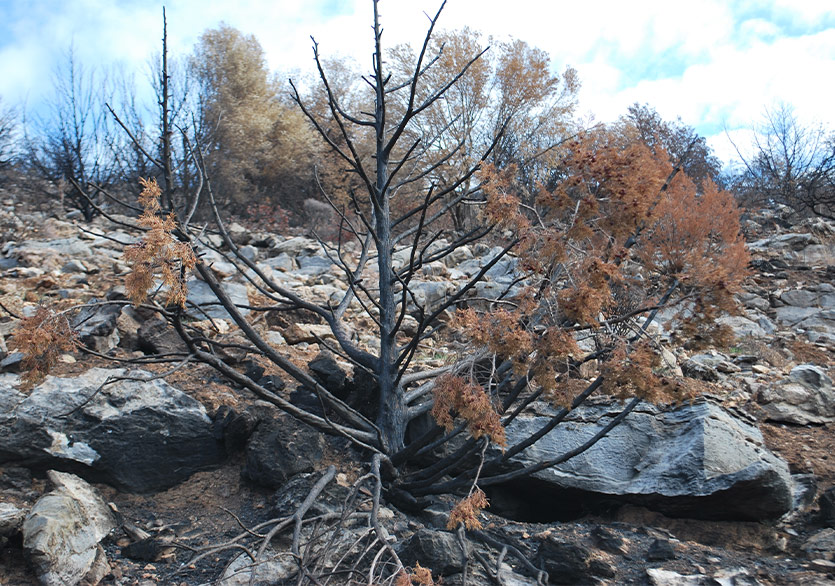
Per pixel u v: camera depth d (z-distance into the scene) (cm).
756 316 934
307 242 1299
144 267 351
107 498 484
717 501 464
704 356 722
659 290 497
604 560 404
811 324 918
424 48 478
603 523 498
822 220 1425
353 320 841
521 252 429
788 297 997
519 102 1450
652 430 524
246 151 2061
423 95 1514
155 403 521
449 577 403
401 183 580
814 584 377
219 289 458
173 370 406
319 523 399
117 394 517
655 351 426
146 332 629
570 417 550
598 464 516
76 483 457
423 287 884
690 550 435
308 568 374
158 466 501
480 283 907
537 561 414
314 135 2216
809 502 489
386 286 548
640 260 499
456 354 461
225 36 2284
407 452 482
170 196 442
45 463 476
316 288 923
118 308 644
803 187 1741
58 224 1270
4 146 1827
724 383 662
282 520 389
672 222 462
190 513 482
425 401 578
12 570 383
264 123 2120
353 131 2169
